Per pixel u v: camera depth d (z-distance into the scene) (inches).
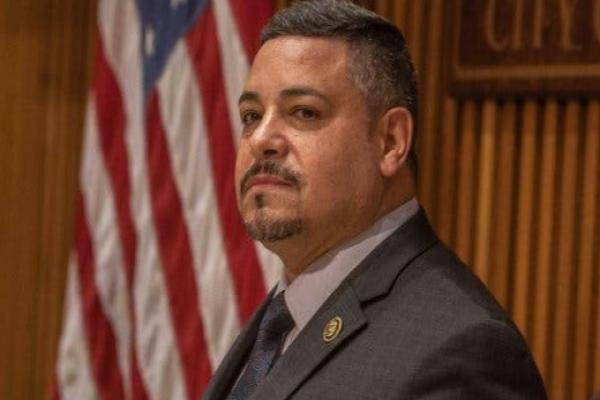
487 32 242.1
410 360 120.3
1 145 309.6
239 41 252.1
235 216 253.1
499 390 119.5
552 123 237.0
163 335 260.2
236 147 253.1
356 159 133.2
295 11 137.6
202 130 257.1
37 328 309.6
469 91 244.7
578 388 233.0
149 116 264.2
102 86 272.7
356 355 124.9
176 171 259.9
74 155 303.7
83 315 278.7
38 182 307.4
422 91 252.8
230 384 146.9
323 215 131.6
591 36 229.9
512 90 238.7
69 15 303.9
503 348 120.6
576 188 236.2
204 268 255.6
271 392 127.0
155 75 264.1
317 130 132.3
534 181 241.0
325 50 134.1
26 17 307.1
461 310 123.1
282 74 133.7
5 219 310.3
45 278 308.0
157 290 261.3
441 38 252.8
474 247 247.4
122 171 270.5
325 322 129.9
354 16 136.3
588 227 233.5
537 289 239.0
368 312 128.8
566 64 232.2
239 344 148.4
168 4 265.4
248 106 137.3
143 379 261.9
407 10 257.6
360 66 134.7
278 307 138.9
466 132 247.1
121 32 273.1
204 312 255.0
